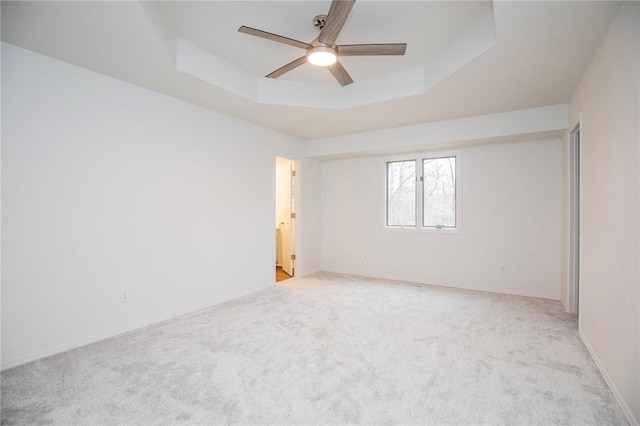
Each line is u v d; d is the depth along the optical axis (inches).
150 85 120.3
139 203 121.0
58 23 81.3
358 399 74.8
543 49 92.7
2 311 88.5
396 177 208.4
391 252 206.8
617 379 73.9
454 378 83.8
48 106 97.4
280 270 238.5
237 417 68.6
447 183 190.2
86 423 66.6
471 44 100.2
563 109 140.7
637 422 63.2
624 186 71.2
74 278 103.0
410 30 103.0
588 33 84.0
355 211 221.1
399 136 181.9
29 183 93.5
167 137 130.9
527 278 166.1
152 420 67.6
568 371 87.2
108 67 105.5
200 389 79.0
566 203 143.6
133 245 119.1
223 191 155.8
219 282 153.1
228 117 158.9
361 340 108.1
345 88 148.4
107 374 85.9
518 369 88.4
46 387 79.7
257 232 176.1
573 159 135.2
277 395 76.5
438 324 123.1
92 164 107.7
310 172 223.0
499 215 172.9
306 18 97.0
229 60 124.5
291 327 120.5
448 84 119.6
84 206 105.6
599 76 89.4
